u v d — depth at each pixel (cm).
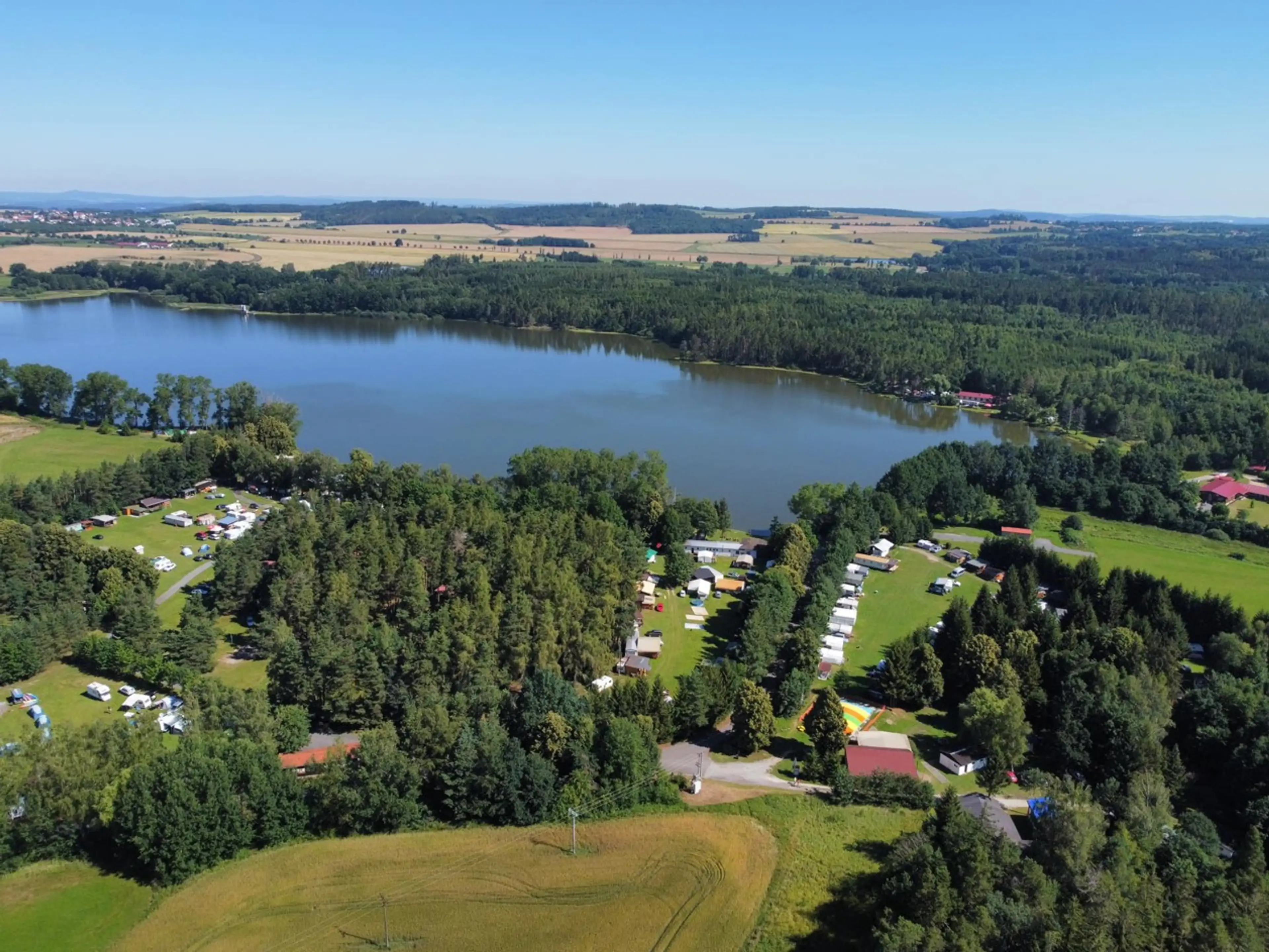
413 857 9550
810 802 10831
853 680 14162
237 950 8244
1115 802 10156
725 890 9100
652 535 19788
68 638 13962
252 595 15800
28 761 9675
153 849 9019
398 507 19225
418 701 11850
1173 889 8206
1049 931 7288
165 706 12612
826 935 8475
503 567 15512
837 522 19475
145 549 18600
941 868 8156
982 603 14662
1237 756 10906
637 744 10825
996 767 10956
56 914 8681
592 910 8788
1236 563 19412
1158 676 12562
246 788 9812
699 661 14675
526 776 10256
